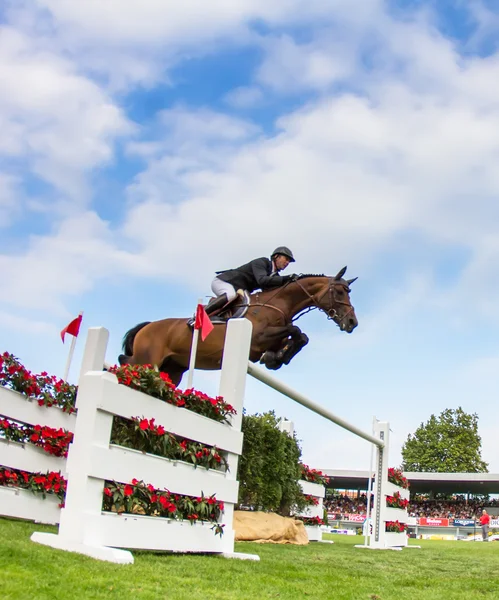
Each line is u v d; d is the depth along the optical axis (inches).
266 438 268.5
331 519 1131.3
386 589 114.4
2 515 167.0
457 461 1563.7
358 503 1325.0
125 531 126.8
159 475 137.7
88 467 120.4
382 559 202.1
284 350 222.2
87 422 123.3
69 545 115.9
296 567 143.6
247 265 235.6
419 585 127.0
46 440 183.5
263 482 262.1
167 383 142.3
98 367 201.0
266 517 258.7
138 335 253.0
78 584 83.3
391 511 351.3
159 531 135.7
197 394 156.1
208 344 224.5
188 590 90.7
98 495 122.7
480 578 150.1
